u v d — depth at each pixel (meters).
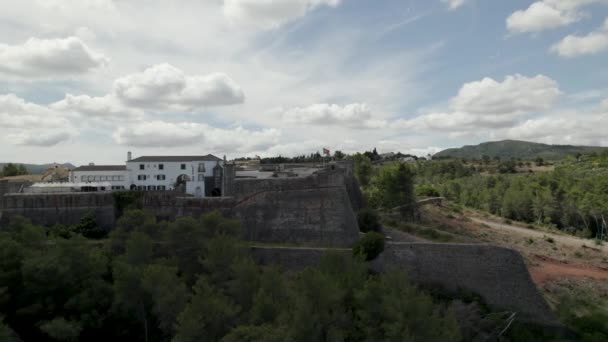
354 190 75.62
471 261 49.41
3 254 46.78
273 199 60.91
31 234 51.34
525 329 45.81
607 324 49.00
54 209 65.00
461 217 99.75
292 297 37.75
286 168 101.19
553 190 125.88
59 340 42.09
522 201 123.25
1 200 68.19
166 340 43.78
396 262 50.88
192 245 50.03
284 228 59.31
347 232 57.34
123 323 45.91
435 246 50.38
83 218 64.06
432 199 108.88
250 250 53.19
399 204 83.00
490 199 132.12
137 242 48.97
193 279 48.12
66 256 46.38
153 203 65.12
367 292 37.75
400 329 33.78
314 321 34.34
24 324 45.03
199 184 91.62
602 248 89.00
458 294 48.53
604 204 108.94
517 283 48.38
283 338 31.53
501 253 48.97
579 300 58.91
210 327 35.47
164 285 41.25
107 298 45.91
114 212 66.25
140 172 93.38
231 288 40.72
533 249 82.06
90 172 92.62
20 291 46.00
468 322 43.03
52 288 44.41
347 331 37.41
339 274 43.03
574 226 115.38
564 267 73.31
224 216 61.94
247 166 111.50
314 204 59.31
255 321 35.44
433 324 34.94
